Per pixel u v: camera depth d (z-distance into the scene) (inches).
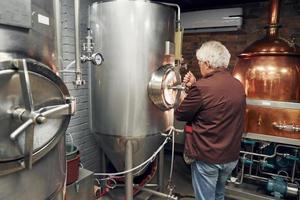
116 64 63.8
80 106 89.0
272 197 83.9
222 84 55.5
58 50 38.0
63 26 78.3
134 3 60.8
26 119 27.5
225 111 55.0
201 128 57.4
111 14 62.0
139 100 65.2
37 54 32.4
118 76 64.2
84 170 73.9
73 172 65.4
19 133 26.1
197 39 138.2
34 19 31.3
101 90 67.1
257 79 79.4
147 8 62.1
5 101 26.9
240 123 58.6
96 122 71.0
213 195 61.1
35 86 30.1
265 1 119.0
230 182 91.2
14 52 28.9
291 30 115.2
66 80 80.5
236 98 56.0
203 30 132.3
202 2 124.4
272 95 77.1
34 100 30.4
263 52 79.4
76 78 44.9
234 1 123.2
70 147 71.6
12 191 29.5
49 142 33.7
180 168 119.0
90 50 59.1
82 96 89.4
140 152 72.7
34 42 31.6
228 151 57.3
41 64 30.8
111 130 68.1
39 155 31.9
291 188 80.0
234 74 86.7
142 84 64.7
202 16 129.4
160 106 67.6
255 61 80.9
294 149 83.0
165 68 66.5
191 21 132.8
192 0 120.1
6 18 27.2
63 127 35.9
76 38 43.8
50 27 35.2
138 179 91.6
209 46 58.6
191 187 100.5
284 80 75.8
